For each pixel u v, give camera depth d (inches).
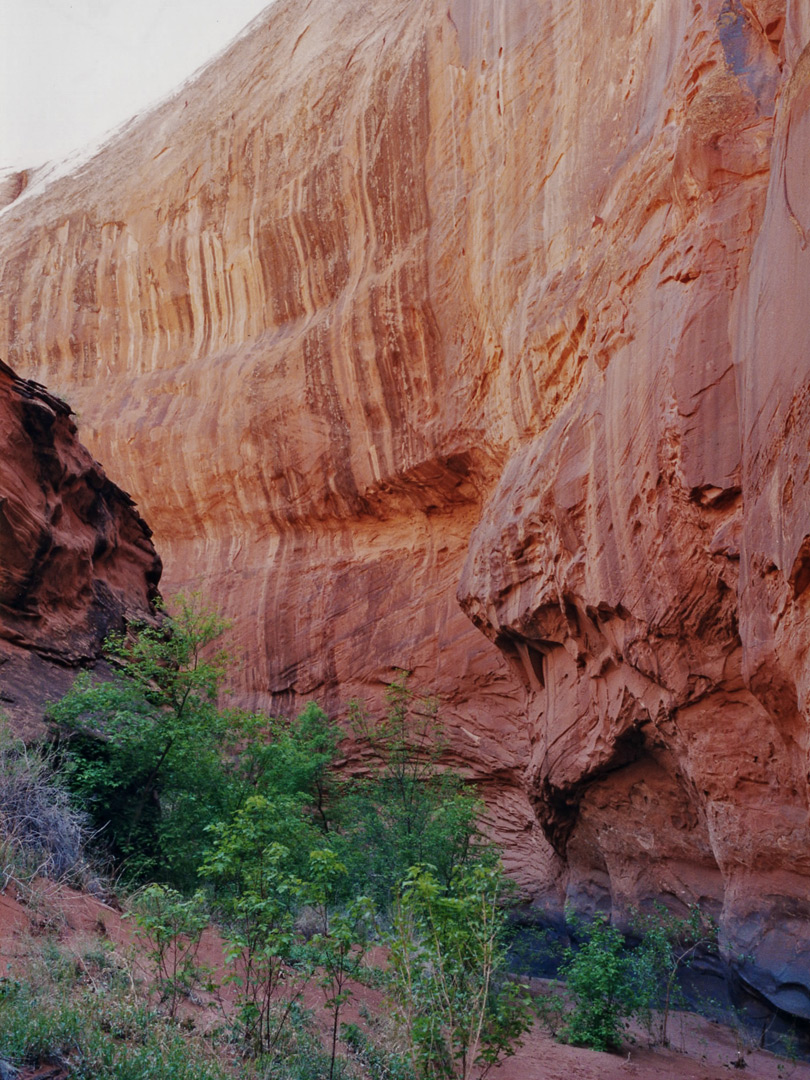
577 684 487.5
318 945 215.0
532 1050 289.9
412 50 743.1
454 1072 202.2
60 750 326.0
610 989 326.6
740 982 352.5
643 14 496.7
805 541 242.2
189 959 218.2
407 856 413.1
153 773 345.4
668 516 369.7
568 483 454.3
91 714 352.5
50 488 404.8
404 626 737.0
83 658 389.7
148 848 333.1
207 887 310.3
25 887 233.9
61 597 399.5
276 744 417.4
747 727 352.8
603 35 534.6
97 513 449.7
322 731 549.3
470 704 677.9
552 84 585.0
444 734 670.5
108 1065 165.0
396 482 751.7
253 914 233.0
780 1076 302.5
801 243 266.4
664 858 443.8
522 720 646.5
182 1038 186.9
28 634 369.7
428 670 708.7
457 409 681.6
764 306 298.2
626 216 454.3
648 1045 331.9
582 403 471.5
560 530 459.5
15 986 175.2
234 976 199.0
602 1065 287.0
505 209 608.1
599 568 421.4
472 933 209.5
